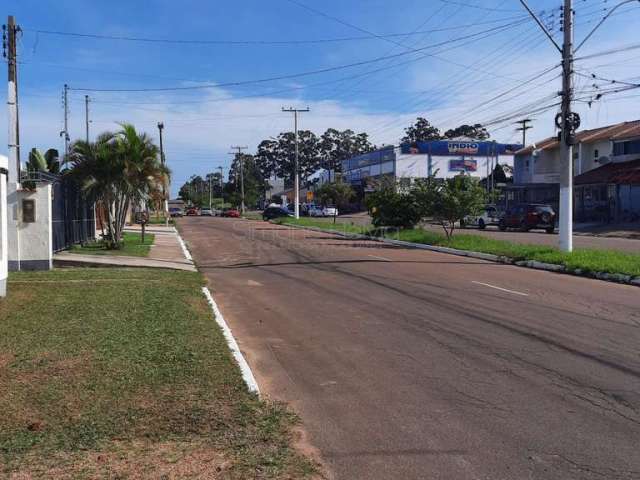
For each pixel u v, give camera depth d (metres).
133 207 49.44
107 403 5.69
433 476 4.54
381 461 4.79
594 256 18.86
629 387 6.62
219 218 77.31
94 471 4.30
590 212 45.44
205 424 5.30
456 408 6.02
